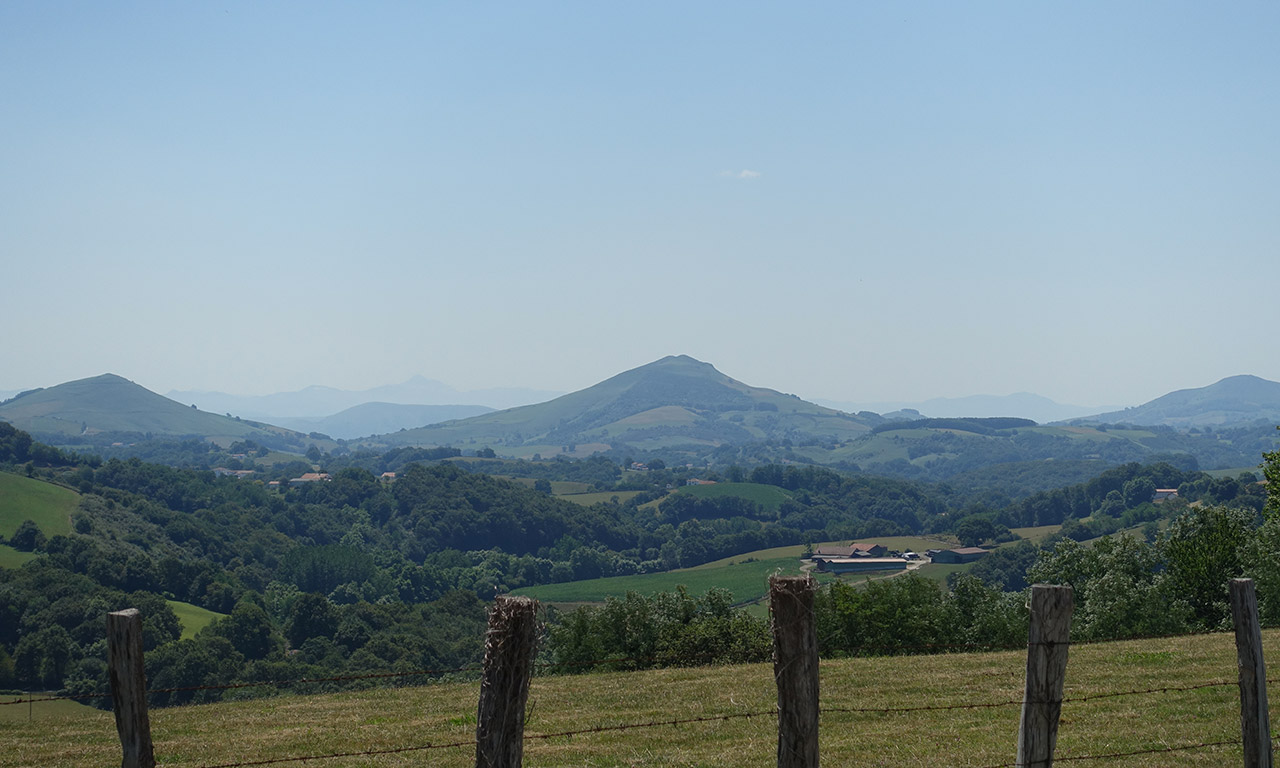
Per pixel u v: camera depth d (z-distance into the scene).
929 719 18.73
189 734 19.39
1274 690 19.02
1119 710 18.55
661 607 40.41
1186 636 30.88
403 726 19.69
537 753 16.28
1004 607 42.78
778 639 6.62
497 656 6.55
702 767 14.74
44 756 17.31
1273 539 40.47
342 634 89.75
